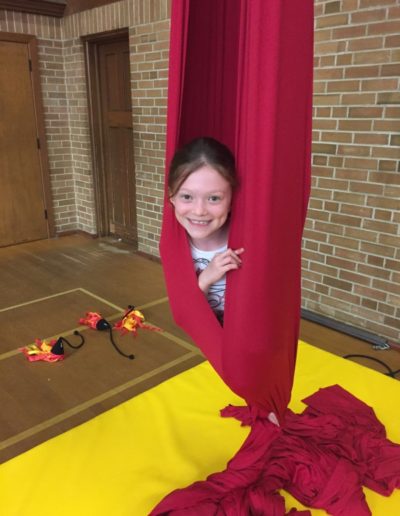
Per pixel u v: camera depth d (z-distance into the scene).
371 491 1.65
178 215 1.19
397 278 2.75
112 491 1.65
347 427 1.89
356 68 2.64
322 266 3.12
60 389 2.42
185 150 1.13
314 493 1.62
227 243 1.24
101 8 4.31
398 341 2.82
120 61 4.53
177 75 1.17
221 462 1.79
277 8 0.89
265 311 1.09
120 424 1.98
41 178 5.12
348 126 2.76
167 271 1.32
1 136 4.73
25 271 4.22
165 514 1.48
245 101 1.01
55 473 1.73
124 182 4.95
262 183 0.99
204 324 1.25
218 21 1.22
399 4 2.39
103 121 4.99
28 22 4.64
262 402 1.34
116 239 5.25
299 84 0.99
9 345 2.88
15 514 1.57
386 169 2.64
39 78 4.85
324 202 3.00
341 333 3.01
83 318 3.22
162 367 2.63
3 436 2.07
